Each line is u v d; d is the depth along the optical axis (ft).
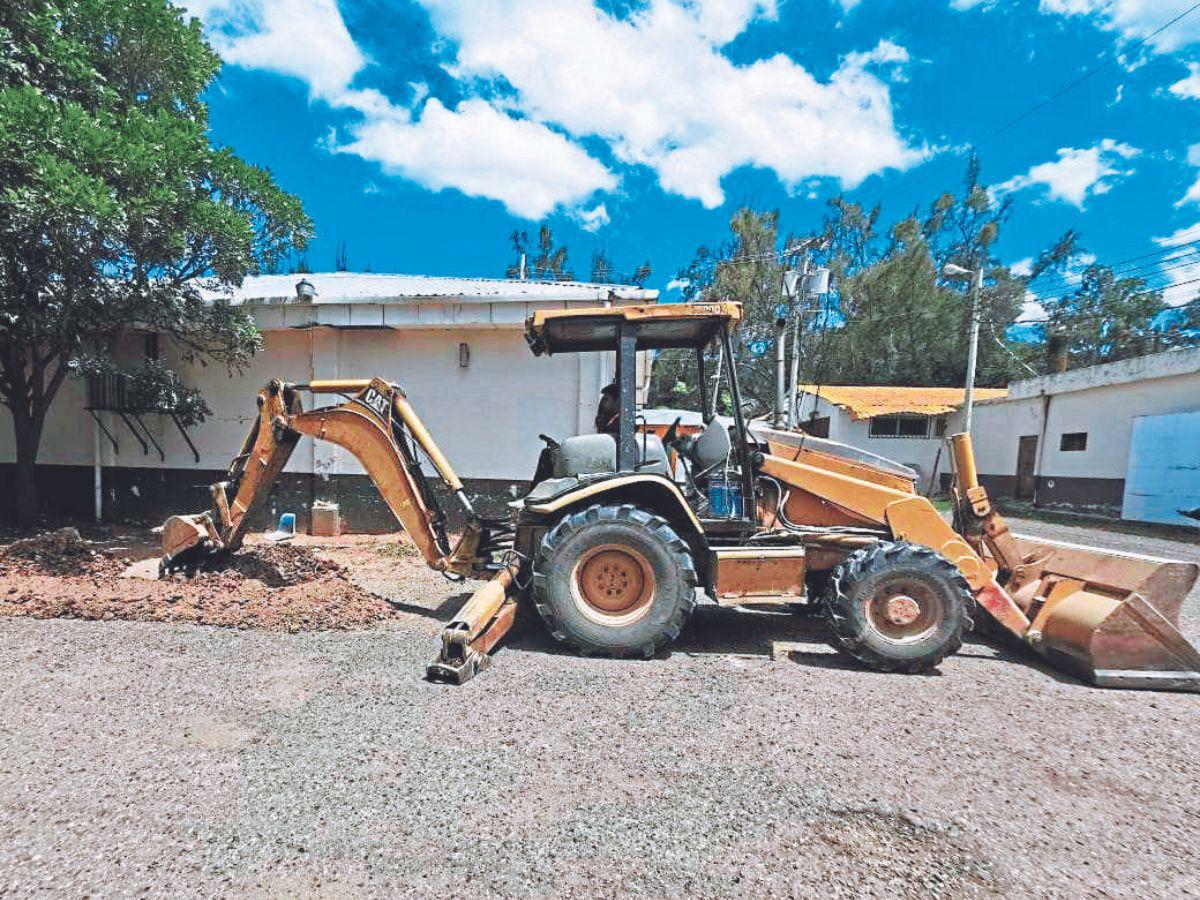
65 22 20.95
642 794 7.32
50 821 6.48
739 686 10.92
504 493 26.48
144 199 18.88
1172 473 34.99
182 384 25.95
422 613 15.30
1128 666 11.40
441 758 8.01
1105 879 6.06
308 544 24.64
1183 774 8.23
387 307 25.55
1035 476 47.16
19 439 24.54
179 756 7.89
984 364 82.07
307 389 16.38
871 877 5.99
